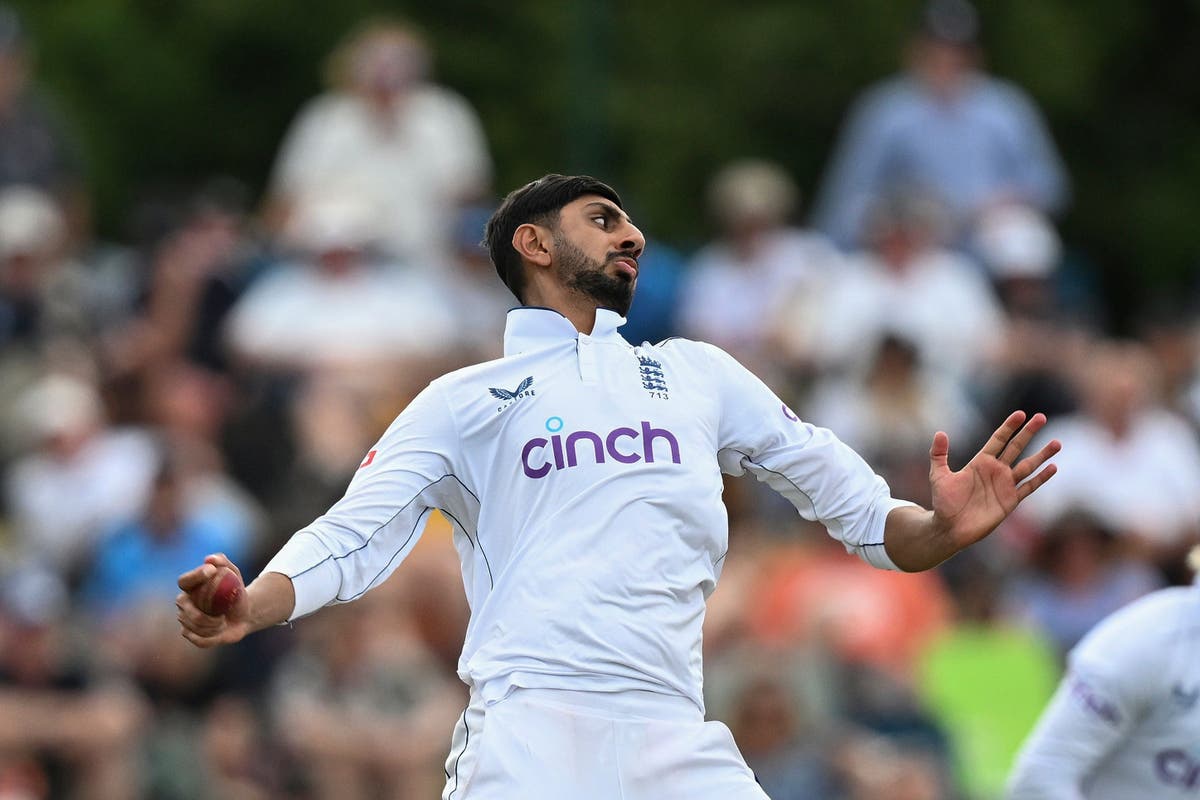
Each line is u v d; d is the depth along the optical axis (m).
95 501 41.22
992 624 36.22
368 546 17.33
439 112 51.22
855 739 33.41
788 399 43.12
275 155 84.25
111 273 52.06
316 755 34.56
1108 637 20.28
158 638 35.47
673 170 79.94
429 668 35.47
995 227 48.09
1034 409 44.56
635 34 82.38
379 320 45.56
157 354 45.41
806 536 37.88
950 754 33.75
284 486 40.62
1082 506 36.72
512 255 18.61
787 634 35.22
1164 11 85.75
